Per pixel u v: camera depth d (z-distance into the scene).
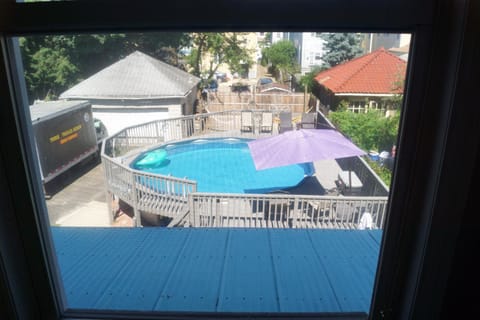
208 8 0.67
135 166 7.30
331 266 1.98
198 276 1.83
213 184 7.26
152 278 1.79
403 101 0.73
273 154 6.89
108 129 6.82
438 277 0.76
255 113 7.12
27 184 0.80
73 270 1.88
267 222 5.54
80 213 5.57
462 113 0.65
